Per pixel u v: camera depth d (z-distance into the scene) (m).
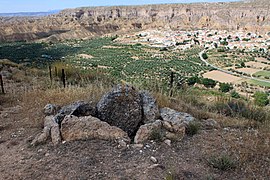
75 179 2.90
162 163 3.25
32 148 3.62
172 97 6.29
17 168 3.14
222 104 6.38
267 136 4.09
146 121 4.27
